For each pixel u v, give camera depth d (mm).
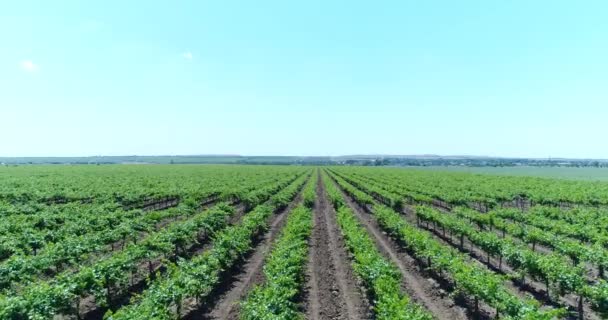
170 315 13945
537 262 17828
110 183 66000
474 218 31578
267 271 17703
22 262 17531
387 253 24922
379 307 14039
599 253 19938
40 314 12695
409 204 48750
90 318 15547
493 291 14766
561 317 15719
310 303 16969
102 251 23656
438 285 19109
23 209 35531
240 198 49875
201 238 28609
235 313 15930
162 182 70312
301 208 35781
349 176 96375
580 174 138875
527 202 52781
